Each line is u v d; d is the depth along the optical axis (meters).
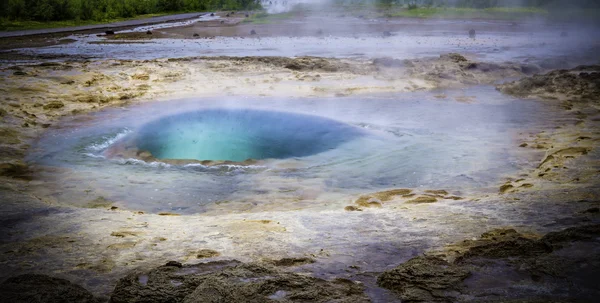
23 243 3.49
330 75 14.01
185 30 30.86
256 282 2.53
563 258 2.70
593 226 3.09
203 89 12.16
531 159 6.64
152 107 10.32
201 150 7.64
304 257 3.06
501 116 9.54
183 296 2.46
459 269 2.65
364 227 3.76
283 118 9.12
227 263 2.91
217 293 2.42
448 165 6.52
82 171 6.53
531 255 2.78
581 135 7.59
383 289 2.55
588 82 11.79
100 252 3.29
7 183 5.91
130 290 2.51
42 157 7.14
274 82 13.02
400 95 11.88
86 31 30.94
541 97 11.34
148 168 6.67
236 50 20.25
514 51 19.84
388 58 15.63
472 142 7.65
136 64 15.16
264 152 7.46
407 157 6.91
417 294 2.41
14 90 11.14
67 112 9.84
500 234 3.36
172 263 2.88
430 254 3.05
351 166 6.60
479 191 5.34
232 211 5.07
